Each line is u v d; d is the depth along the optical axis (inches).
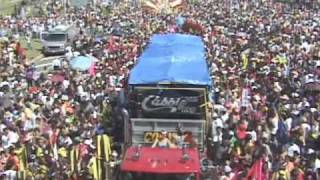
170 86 991.6
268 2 3440.0
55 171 866.1
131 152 864.3
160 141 970.7
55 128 1009.5
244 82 1278.3
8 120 1028.5
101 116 1117.1
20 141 949.8
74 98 1222.9
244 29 2228.1
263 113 1068.5
